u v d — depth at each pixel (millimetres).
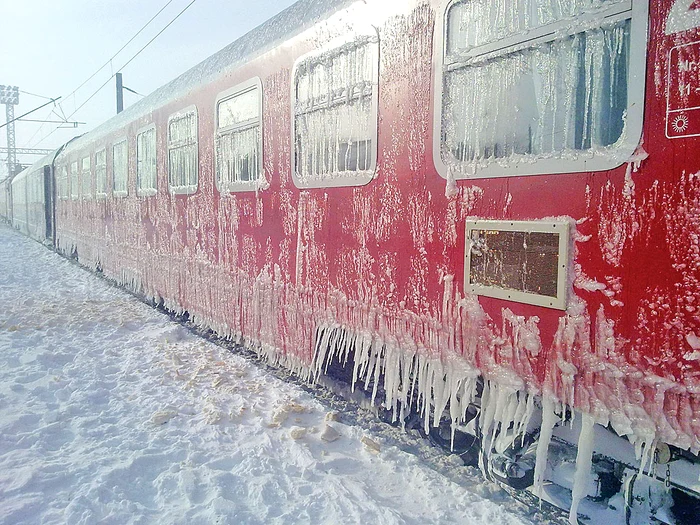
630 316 1887
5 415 3678
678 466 1910
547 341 2156
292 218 3836
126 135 7691
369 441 3232
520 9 2205
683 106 1716
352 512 2496
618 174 1896
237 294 4746
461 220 2500
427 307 2711
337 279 3381
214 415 3648
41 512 2498
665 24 1749
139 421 3641
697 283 1708
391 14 2848
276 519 2457
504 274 2309
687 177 1716
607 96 1926
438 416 2688
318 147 3508
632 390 1893
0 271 11430
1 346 5543
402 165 2816
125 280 8195
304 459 3035
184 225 5828
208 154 5121
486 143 2375
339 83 3268
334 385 3748
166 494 2682
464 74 2463
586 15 1967
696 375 1727
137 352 5371
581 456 2080
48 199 15406
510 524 2389
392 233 2908
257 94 4188
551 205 2115
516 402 2295
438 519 2465
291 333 3953
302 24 3635
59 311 7309
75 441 3314
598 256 1968
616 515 2088
